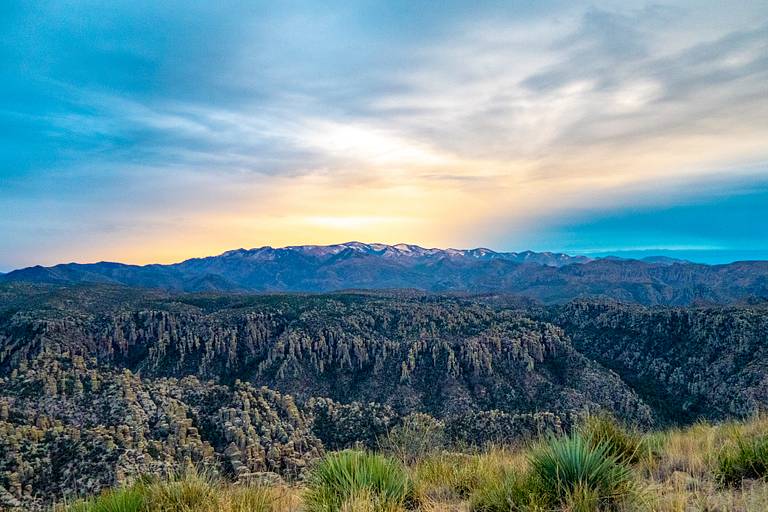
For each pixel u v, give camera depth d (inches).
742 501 219.3
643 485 243.3
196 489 295.9
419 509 263.9
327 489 272.4
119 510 276.5
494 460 335.9
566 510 220.8
